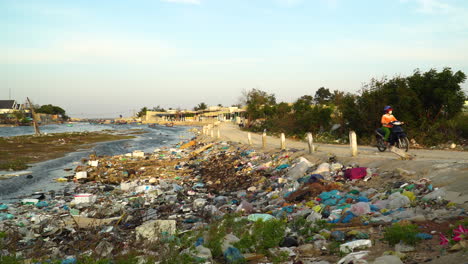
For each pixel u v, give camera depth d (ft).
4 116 403.75
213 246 19.97
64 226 31.37
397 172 34.94
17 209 42.68
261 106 237.45
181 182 62.13
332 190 33.42
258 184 49.73
